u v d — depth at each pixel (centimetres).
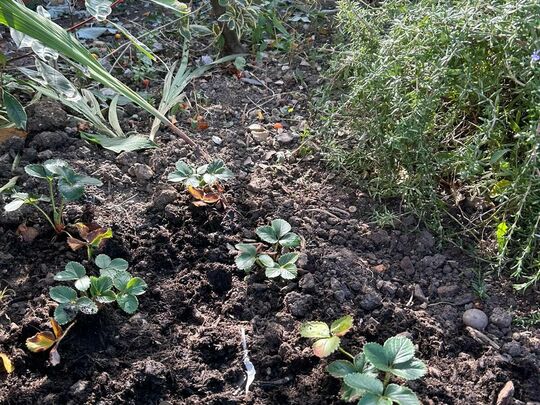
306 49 138
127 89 99
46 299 85
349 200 104
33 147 106
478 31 91
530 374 81
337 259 93
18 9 87
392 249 97
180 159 108
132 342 83
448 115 100
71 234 93
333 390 78
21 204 89
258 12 136
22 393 76
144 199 102
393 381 78
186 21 131
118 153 109
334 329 80
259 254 92
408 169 97
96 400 76
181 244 94
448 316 88
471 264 95
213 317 87
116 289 87
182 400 78
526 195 88
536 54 86
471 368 82
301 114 122
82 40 134
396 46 97
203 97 122
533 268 93
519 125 100
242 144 113
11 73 118
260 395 78
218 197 98
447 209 101
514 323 88
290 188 106
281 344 82
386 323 86
